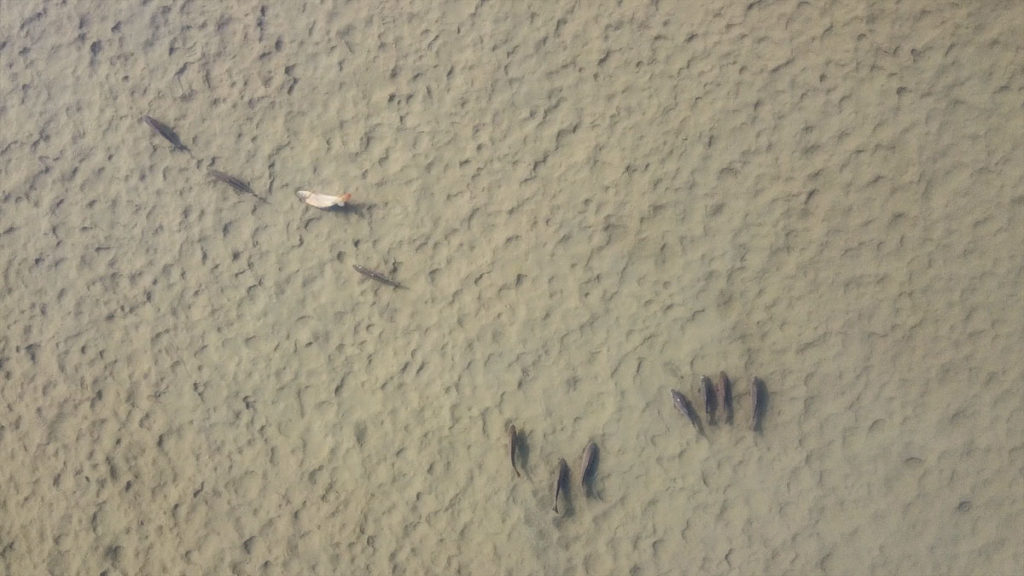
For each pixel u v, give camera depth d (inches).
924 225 99.7
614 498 98.9
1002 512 93.5
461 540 100.0
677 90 106.2
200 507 103.8
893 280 99.3
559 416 101.3
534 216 105.7
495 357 103.3
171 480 104.8
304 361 105.7
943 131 100.7
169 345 107.6
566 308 103.5
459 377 103.3
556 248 104.8
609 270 103.7
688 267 102.7
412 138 109.0
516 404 102.0
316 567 101.0
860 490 96.0
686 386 100.3
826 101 103.3
